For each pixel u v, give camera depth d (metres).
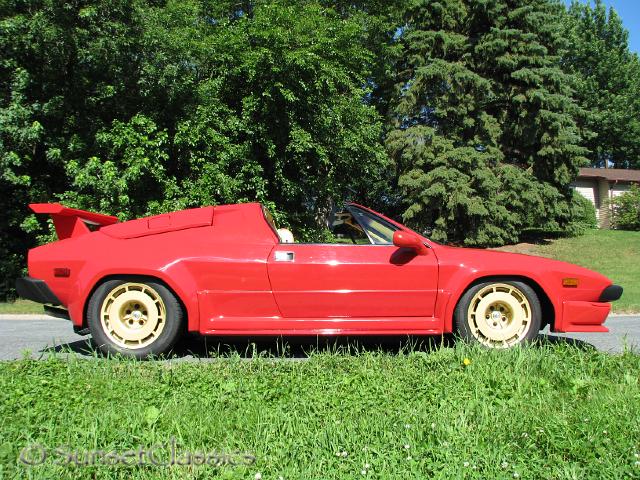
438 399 3.46
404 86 22.77
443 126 21.33
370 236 5.11
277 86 13.25
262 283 4.85
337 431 2.95
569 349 4.68
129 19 12.29
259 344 5.57
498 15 21.52
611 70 40.66
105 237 5.06
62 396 3.47
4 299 12.19
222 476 2.51
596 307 5.01
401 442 2.83
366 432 2.97
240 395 3.51
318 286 4.88
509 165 21.20
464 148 20.17
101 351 4.80
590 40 41.28
